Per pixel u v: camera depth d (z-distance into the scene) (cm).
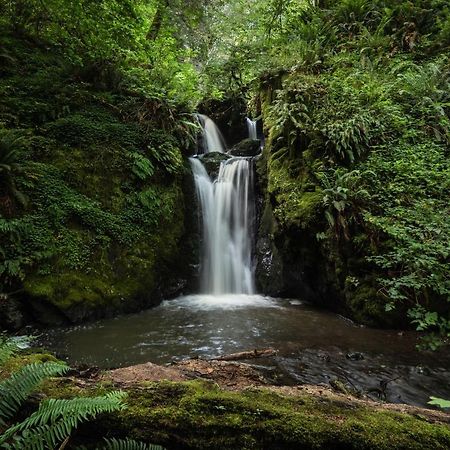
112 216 795
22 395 213
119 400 214
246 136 1393
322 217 736
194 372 369
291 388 313
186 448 211
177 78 1329
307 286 817
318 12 1295
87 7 991
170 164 928
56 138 816
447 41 1046
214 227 1007
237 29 1566
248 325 657
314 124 845
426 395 404
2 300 609
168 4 1318
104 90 1028
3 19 1066
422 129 839
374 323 634
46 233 692
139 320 702
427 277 550
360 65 1012
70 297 669
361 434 211
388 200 698
